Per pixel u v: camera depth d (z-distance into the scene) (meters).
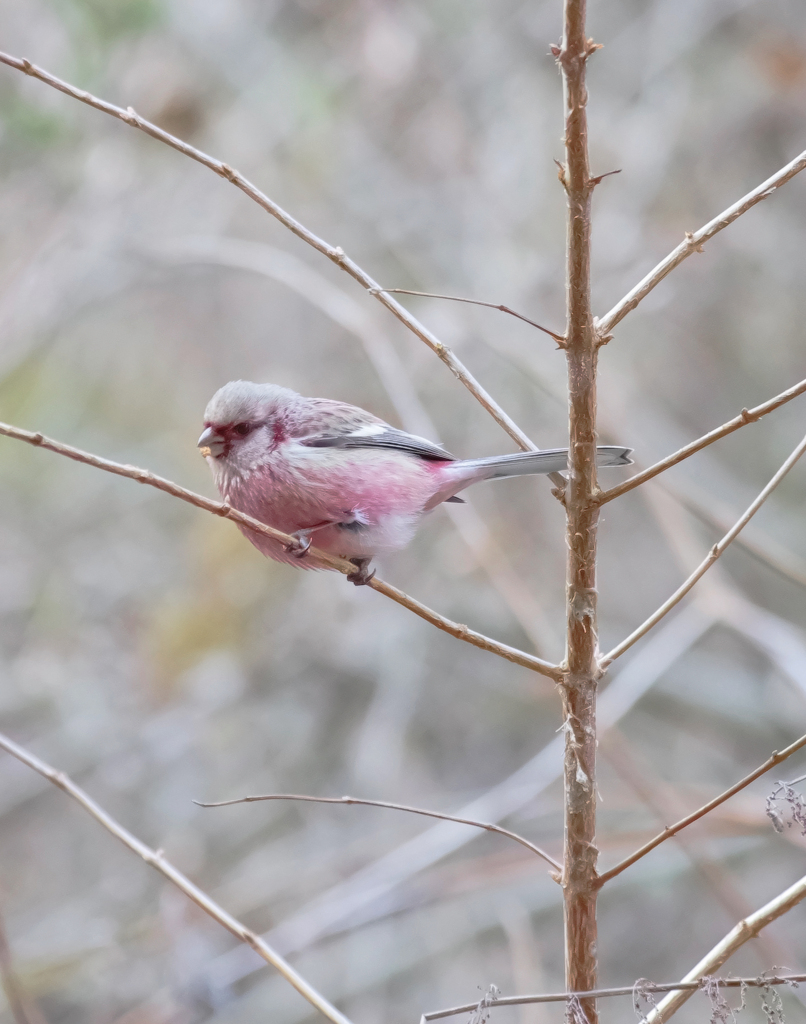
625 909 13.00
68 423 14.01
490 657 13.71
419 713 14.22
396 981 12.29
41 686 13.27
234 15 13.23
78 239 12.34
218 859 13.14
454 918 11.97
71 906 12.68
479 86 14.15
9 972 6.22
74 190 12.32
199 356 14.70
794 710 13.58
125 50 12.37
